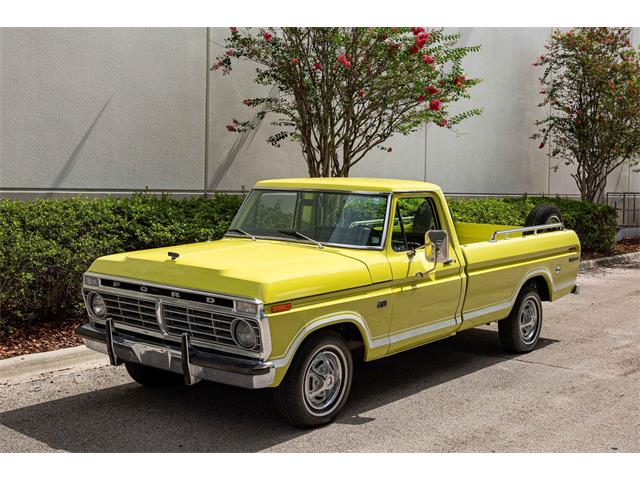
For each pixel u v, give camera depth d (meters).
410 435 5.90
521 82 19.66
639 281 14.55
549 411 6.56
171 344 5.91
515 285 8.27
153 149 11.46
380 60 11.37
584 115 19.19
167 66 11.55
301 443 5.66
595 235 17.61
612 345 9.14
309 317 5.71
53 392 6.77
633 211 25.03
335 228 6.82
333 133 11.83
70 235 8.61
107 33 10.80
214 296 5.52
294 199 7.19
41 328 8.32
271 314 5.40
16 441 5.59
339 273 6.01
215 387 7.01
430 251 6.97
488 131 18.66
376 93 11.92
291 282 5.58
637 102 18.58
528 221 10.37
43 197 10.22
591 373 7.84
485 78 18.44
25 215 8.62
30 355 7.31
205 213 10.33
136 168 11.27
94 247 8.68
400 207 6.89
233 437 5.76
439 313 7.19
